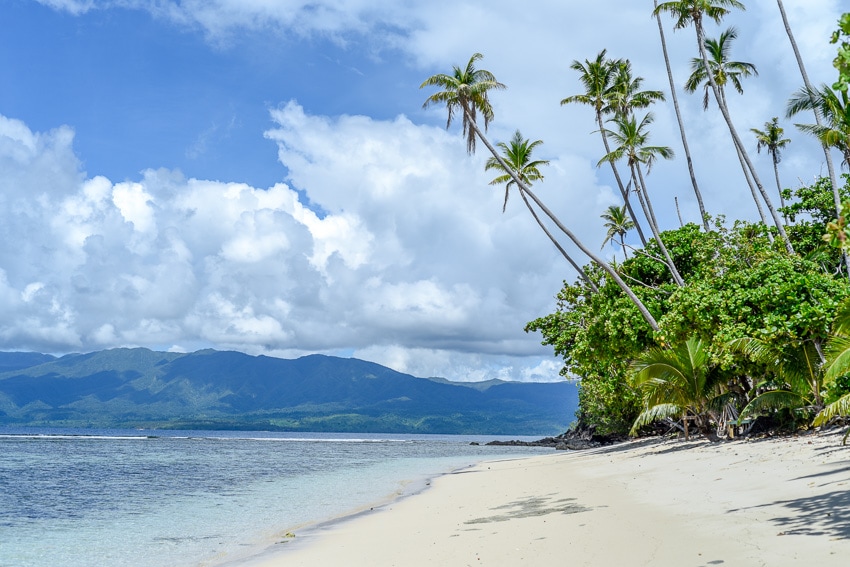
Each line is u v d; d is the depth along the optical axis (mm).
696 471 20734
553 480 25234
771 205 40562
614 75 49156
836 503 11070
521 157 43469
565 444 82188
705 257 42000
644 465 26703
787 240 39219
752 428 33688
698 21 42312
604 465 30578
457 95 40188
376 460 60188
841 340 20125
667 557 8945
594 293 47875
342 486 32094
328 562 11914
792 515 10648
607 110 49938
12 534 18625
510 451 85000
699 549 9156
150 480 37625
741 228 41500
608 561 9203
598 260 37531
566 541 11164
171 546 16156
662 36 47312
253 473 42781
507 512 16484
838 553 7848
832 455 17906
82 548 16172
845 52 7938
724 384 32875
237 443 124062
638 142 47188
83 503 26266
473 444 123875
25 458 62469
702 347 31016
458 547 11938
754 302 28750
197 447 98250
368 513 20188
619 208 60250
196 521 20609
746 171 45688
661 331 32812
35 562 14484
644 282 44844
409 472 41594
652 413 33781
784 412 31000
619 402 46375
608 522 12711
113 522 20797
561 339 48719
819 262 38875
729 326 28516
